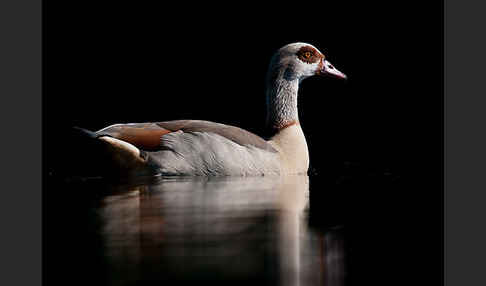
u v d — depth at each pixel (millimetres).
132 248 10172
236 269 9414
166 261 9656
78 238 10641
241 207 12461
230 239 10562
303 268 9492
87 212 12094
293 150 16625
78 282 8992
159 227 11164
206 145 15805
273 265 9531
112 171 15742
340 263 9719
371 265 9641
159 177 15672
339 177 15875
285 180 15461
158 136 15922
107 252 10023
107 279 9055
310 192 13930
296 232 10953
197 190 14000
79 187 14352
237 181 15203
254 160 15992
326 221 11578
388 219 11742
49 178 15445
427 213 12125
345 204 12797
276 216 11828
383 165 17406
